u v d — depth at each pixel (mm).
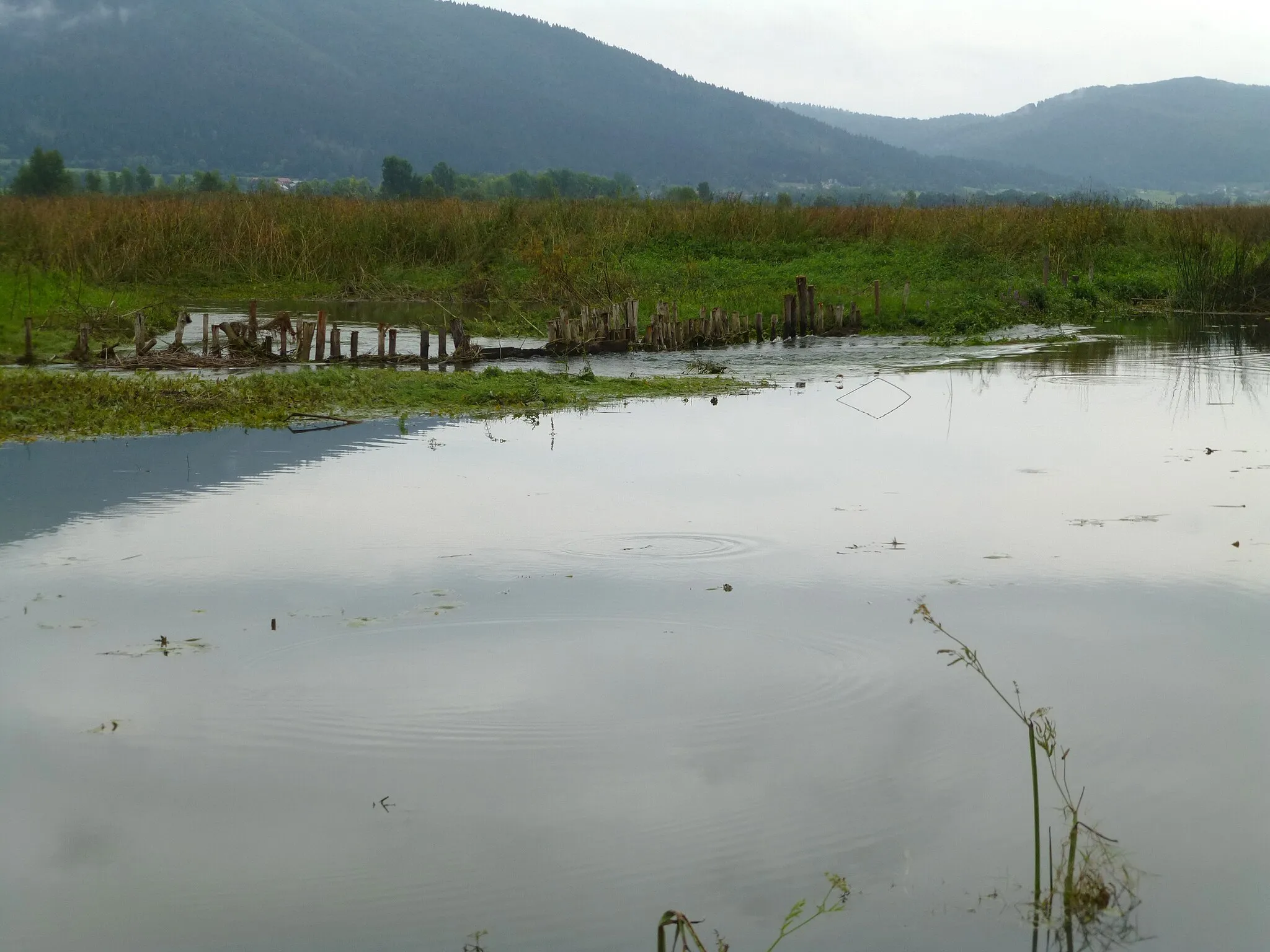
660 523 8617
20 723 5574
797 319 19891
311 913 4277
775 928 4223
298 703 5770
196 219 25859
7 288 17750
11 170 189250
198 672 6098
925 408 13344
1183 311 23938
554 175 112312
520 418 12523
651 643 6480
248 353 15523
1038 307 22875
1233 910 4336
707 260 26859
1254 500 9367
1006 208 35250
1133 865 4586
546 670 6137
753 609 6977
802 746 5398
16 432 11273
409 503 9094
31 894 4383
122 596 7137
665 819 4844
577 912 4293
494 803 4941
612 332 17828
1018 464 10578
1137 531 8523
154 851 4648
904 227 29828
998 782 5148
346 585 7309
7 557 7809
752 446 11234
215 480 9758
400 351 17172
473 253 26297
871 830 4793
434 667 6156
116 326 17219
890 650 6430
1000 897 4402
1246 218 33156
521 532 8391
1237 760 5312
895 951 4082
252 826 4809
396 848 4656
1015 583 7457
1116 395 14227
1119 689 5984
